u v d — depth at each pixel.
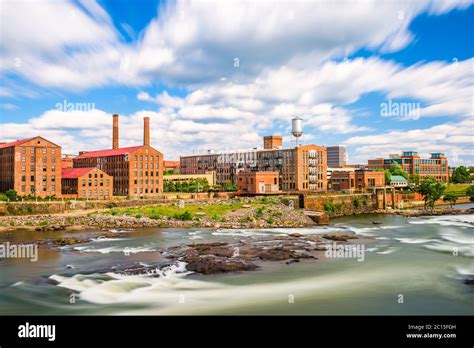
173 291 43.06
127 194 144.62
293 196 128.25
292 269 51.91
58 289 43.62
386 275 49.69
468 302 40.34
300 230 86.12
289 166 165.00
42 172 122.56
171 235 77.75
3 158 127.06
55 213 104.69
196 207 106.75
